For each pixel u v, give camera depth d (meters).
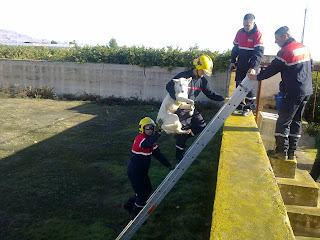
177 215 5.51
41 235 4.88
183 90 3.45
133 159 4.62
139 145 4.47
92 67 17.20
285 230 1.77
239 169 2.73
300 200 3.81
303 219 3.58
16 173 7.24
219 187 2.37
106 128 11.55
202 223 5.26
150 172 7.47
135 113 14.27
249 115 4.96
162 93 16.44
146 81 16.53
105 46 17.83
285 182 3.86
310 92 3.68
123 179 7.06
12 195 6.17
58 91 18.11
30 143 9.52
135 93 16.83
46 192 6.33
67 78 17.77
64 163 7.96
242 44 4.89
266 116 5.73
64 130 11.11
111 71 16.94
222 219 1.89
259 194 2.25
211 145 9.52
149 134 4.60
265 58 12.55
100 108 15.28
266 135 5.48
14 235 4.87
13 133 10.51
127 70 16.67
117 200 6.07
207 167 7.75
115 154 8.75
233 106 3.11
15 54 19.48
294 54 3.49
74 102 16.72
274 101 12.29
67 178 7.05
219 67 14.84
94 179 7.05
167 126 3.59
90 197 6.19
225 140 3.61
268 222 1.86
